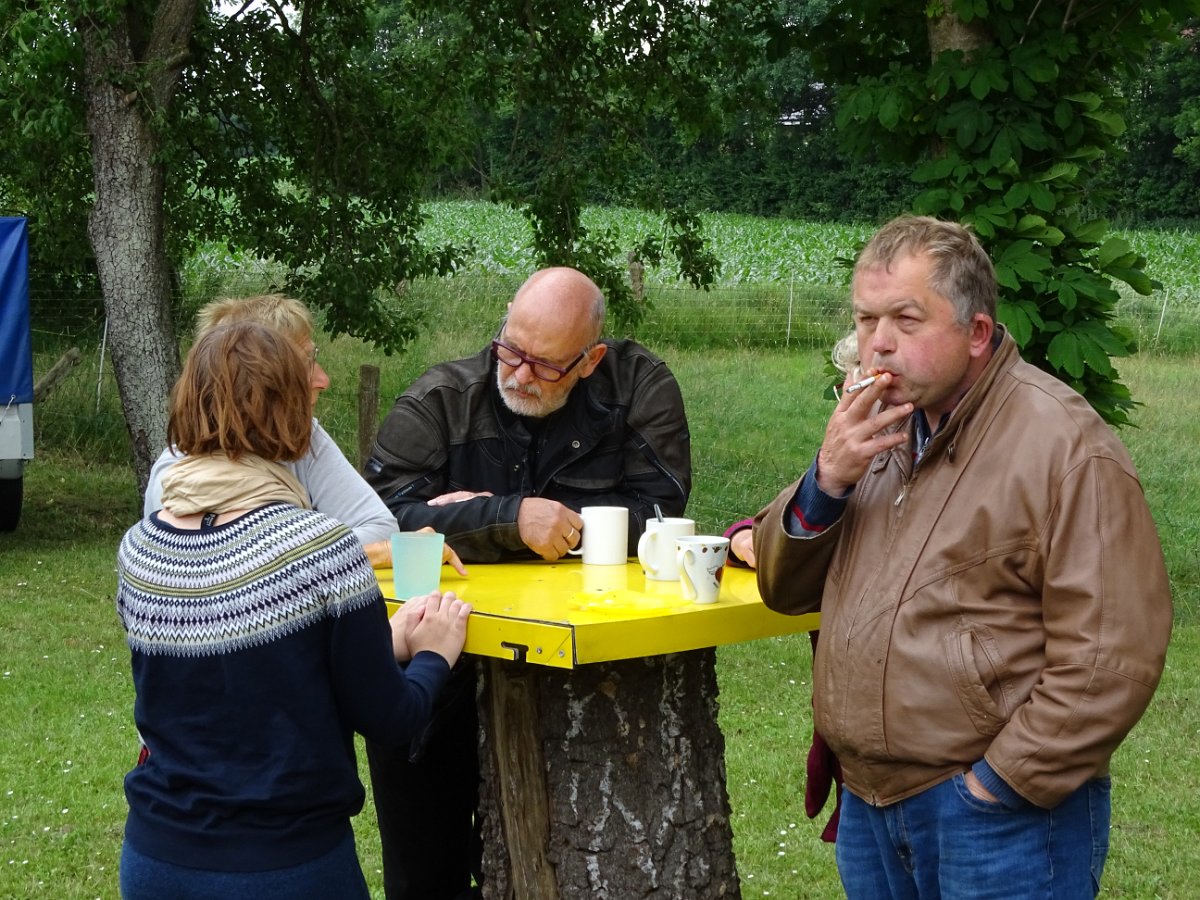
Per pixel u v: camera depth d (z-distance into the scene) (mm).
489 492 3078
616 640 2154
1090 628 1802
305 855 1918
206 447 1983
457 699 2828
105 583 7852
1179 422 12641
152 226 8555
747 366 15789
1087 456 1844
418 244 11297
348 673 1924
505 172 11258
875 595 2020
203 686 1894
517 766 2539
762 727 5207
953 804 1939
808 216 48375
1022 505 1877
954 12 4961
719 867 2674
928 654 1943
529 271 21500
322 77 11016
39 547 8859
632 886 2543
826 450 2037
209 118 10836
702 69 10930
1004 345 1972
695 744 2641
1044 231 4902
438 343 15625
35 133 7816
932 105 5180
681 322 17500
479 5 10844
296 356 2031
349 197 10953
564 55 10852
